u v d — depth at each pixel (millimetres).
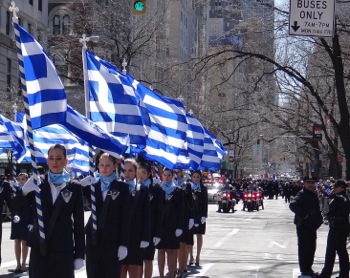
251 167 128000
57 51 45562
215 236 24344
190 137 17875
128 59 41250
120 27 41688
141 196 10070
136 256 10031
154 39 53125
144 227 10070
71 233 7723
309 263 13500
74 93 47594
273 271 14648
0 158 30391
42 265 7602
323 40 22203
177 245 12438
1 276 13172
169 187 12320
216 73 32031
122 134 11516
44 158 14398
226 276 13734
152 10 57000
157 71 50406
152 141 14469
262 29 25828
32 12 48281
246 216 38438
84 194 9266
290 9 13039
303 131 43500
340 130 22906
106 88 11562
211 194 51531
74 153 15156
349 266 12992
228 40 34125
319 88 34031
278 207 54219
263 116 37844
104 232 8719
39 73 8570
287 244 21688
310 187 13469
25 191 7688
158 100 14641
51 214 7637
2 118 15859
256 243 21891
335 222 12359
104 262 8742
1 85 42844
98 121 11492
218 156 22688
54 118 8609
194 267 15117
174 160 14656
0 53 42875
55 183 7746
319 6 13023
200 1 33969
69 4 52000
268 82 34656
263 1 24547
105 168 8820
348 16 24719
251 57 25875
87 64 11406
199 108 45906
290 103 39031
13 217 12516
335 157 37000
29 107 8172
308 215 13352
